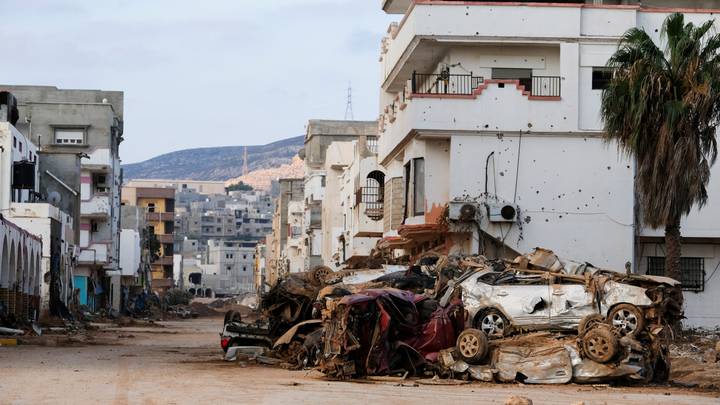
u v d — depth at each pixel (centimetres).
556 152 3988
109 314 8444
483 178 3972
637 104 3173
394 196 4647
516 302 2302
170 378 2111
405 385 1991
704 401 1800
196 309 13538
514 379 2067
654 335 2217
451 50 4100
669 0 4406
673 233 3284
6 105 6506
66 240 6944
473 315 2319
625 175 3994
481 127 3969
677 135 3178
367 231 5734
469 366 2106
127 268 10644
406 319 2205
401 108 4200
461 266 2669
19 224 6084
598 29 4012
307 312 2773
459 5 4009
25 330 4450
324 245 8269
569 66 3997
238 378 2120
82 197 8381
